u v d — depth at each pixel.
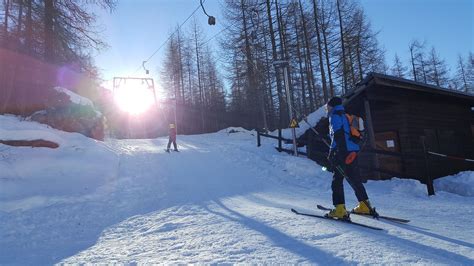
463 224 6.00
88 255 5.12
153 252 4.98
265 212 6.98
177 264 4.25
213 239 5.33
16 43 16.52
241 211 7.36
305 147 16.70
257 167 14.32
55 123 15.85
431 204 8.20
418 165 14.47
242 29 32.94
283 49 31.47
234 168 14.26
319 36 35.31
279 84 30.02
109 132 23.33
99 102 26.14
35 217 7.83
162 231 6.32
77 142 14.63
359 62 36.38
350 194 9.69
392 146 14.77
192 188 10.86
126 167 13.60
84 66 20.14
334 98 6.36
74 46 18.52
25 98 16.42
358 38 34.84
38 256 5.38
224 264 4.14
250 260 4.22
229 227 5.98
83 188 10.48
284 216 6.51
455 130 17.34
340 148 6.12
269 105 41.12
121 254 5.05
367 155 14.27
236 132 33.62
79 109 17.55
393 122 14.80
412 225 5.88
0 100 15.96
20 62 16.53
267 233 5.38
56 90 17.39
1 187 9.66
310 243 4.77
